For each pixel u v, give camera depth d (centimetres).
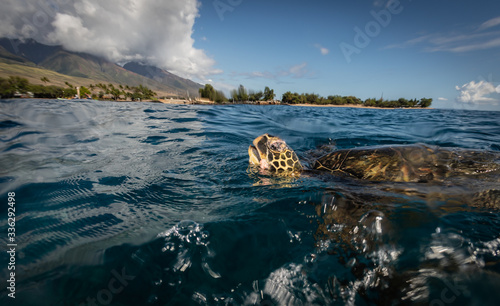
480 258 145
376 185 256
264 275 146
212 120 895
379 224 179
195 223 187
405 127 876
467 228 172
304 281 145
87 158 348
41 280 126
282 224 194
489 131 735
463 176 249
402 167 271
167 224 185
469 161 273
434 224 177
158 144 462
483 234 166
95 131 564
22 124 588
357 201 216
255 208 216
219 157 389
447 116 1457
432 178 250
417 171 262
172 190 253
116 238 164
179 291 132
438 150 298
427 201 210
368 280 146
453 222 179
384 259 157
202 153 410
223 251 161
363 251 167
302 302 133
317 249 169
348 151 337
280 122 971
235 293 134
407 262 151
